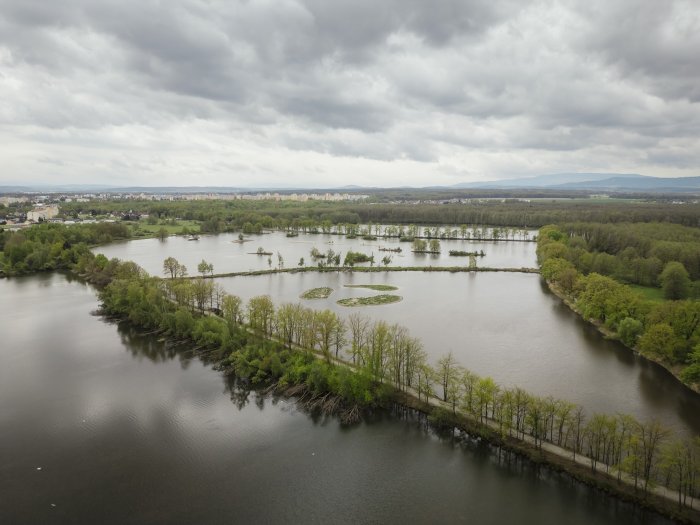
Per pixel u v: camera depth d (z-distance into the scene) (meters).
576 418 109.38
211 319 184.75
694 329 155.50
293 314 168.25
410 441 116.81
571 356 167.88
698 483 88.19
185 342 182.38
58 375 155.25
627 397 136.38
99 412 132.12
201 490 100.88
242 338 166.50
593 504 94.38
